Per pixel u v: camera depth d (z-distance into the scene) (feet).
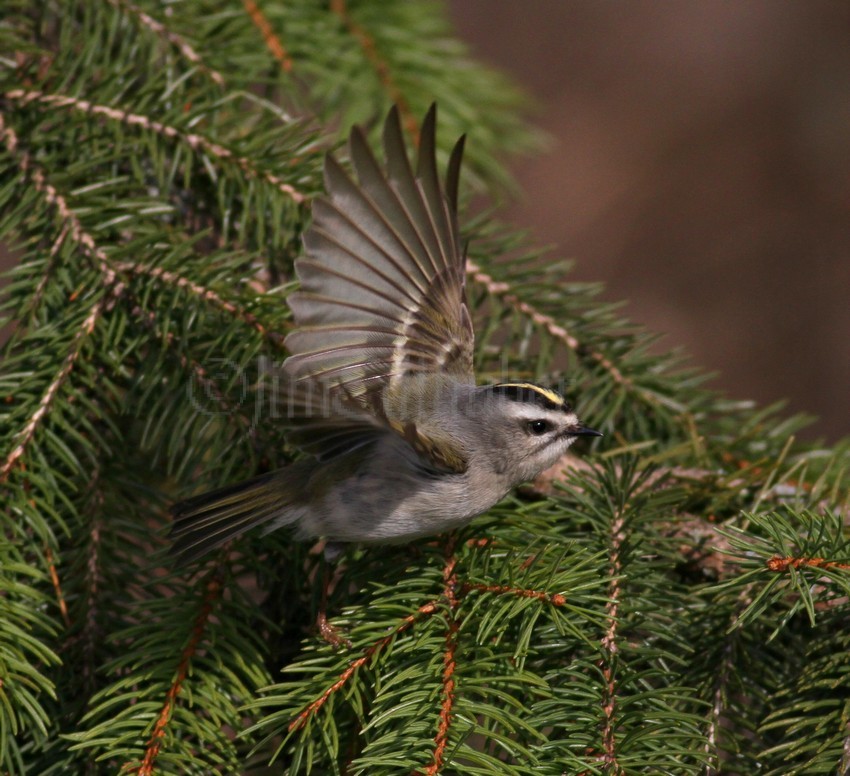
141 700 10.38
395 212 10.41
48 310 10.50
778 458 10.57
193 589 10.42
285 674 10.45
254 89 10.76
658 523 10.47
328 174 10.37
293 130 10.59
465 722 10.31
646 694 10.32
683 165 17.29
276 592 10.48
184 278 10.49
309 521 10.43
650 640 10.41
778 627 10.33
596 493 10.46
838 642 10.37
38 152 10.53
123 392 10.52
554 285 10.62
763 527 10.36
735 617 10.41
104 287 10.48
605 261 16.80
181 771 10.37
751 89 17.70
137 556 10.46
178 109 10.56
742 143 17.33
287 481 10.43
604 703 10.32
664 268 16.74
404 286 10.43
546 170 17.47
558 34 18.61
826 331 15.98
